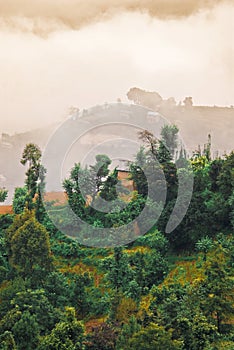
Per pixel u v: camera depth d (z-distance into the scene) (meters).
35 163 66.94
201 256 60.56
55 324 44.97
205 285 47.56
